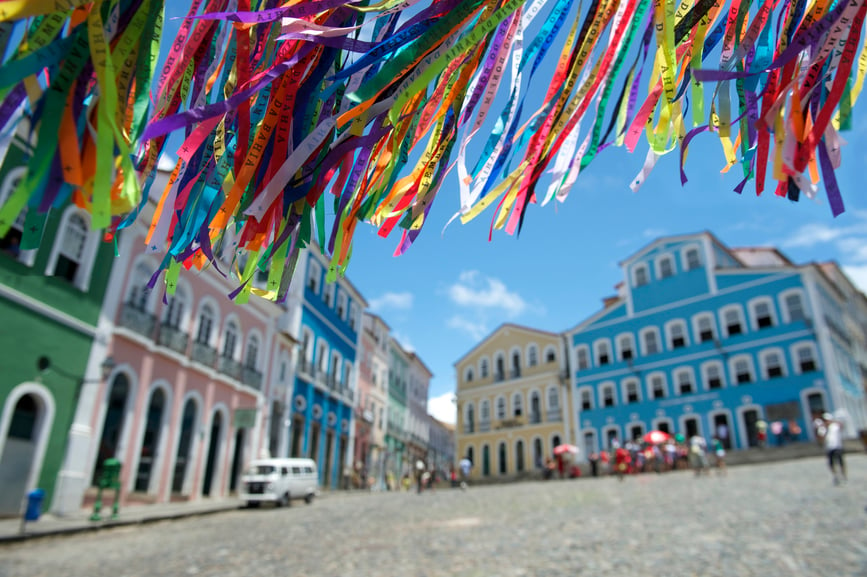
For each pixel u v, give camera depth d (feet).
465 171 4.43
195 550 27.25
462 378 149.79
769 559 17.31
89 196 2.57
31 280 40.04
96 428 45.19
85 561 24.59
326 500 68.39
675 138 4.50
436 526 32.83
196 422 59.21
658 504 36.83
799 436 90.27
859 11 4.00
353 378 110.93
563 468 97.76
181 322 57.31
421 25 3.75
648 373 111.86
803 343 94.07
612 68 4.88
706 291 108.06
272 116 3.59
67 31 2.77
